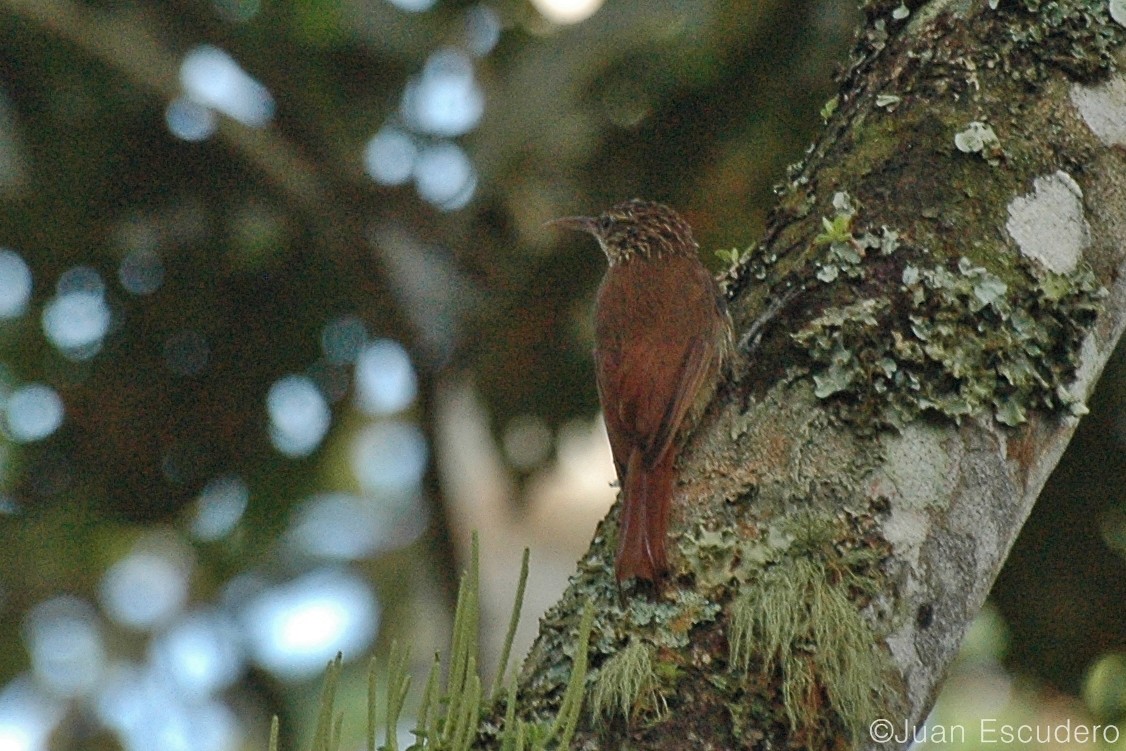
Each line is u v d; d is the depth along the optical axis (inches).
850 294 204.7
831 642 180.7
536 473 485.7
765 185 447.5
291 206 510.9
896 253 204.7
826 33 430.6
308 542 657.0
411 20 510.0
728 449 201.3
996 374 197.3
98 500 525.7
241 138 499.5
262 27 499.5
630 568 190.2
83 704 650.2
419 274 519.8
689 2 446.9
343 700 625.0
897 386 195.8
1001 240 203.9
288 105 501.7
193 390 520.1
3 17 490.6
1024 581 455.8
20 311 512.7
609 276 307.3
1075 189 208.1
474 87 511.8
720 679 180.9
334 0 500.4
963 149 209.3
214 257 513.7
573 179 469.4
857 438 194.2
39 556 572.7
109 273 514.3
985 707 483.5
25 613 627.5
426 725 178.2
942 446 193.2
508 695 173.8
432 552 533.3
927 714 187.2
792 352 204.1
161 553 653.9
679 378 229.1
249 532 540.4
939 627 187.8
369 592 651.5
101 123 505.4
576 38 467.5
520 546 636.7
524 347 471.5
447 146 510.6
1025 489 197.3
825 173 221.8
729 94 443.8
